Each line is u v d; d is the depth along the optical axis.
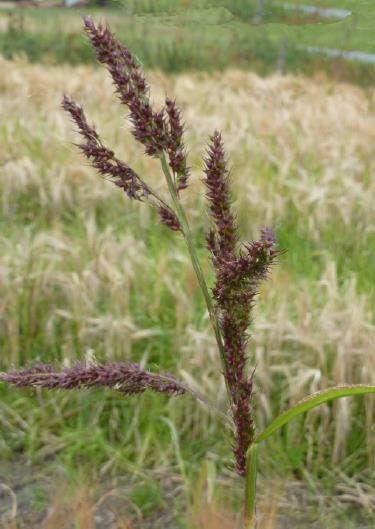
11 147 7.96
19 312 4.57
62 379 1.31
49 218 6.64
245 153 8.26
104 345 4.32
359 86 17.33
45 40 18.61
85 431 3.84
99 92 11.96
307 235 6.32
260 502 3.39
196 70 17.67
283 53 17.80
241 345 1.36
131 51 1.25
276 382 4.13
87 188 6.73
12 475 3.70
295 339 4.06
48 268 4.68
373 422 3.88
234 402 1.38
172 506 3.51
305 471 3.69
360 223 6.43
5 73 13.89
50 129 8.54
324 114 11.26
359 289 5.03
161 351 4.29
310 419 3.86
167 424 3.96
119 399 4.04
